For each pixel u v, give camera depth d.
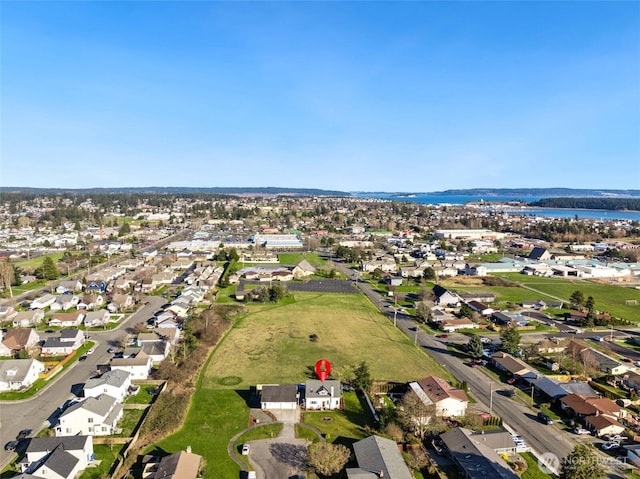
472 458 44.31
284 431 51.81
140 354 68.44
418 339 86.19
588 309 103.12
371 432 51.88
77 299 104.88
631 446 48.97
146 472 42.62
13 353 73.81
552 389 61.47
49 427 51.72
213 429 51.84
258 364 71.75
